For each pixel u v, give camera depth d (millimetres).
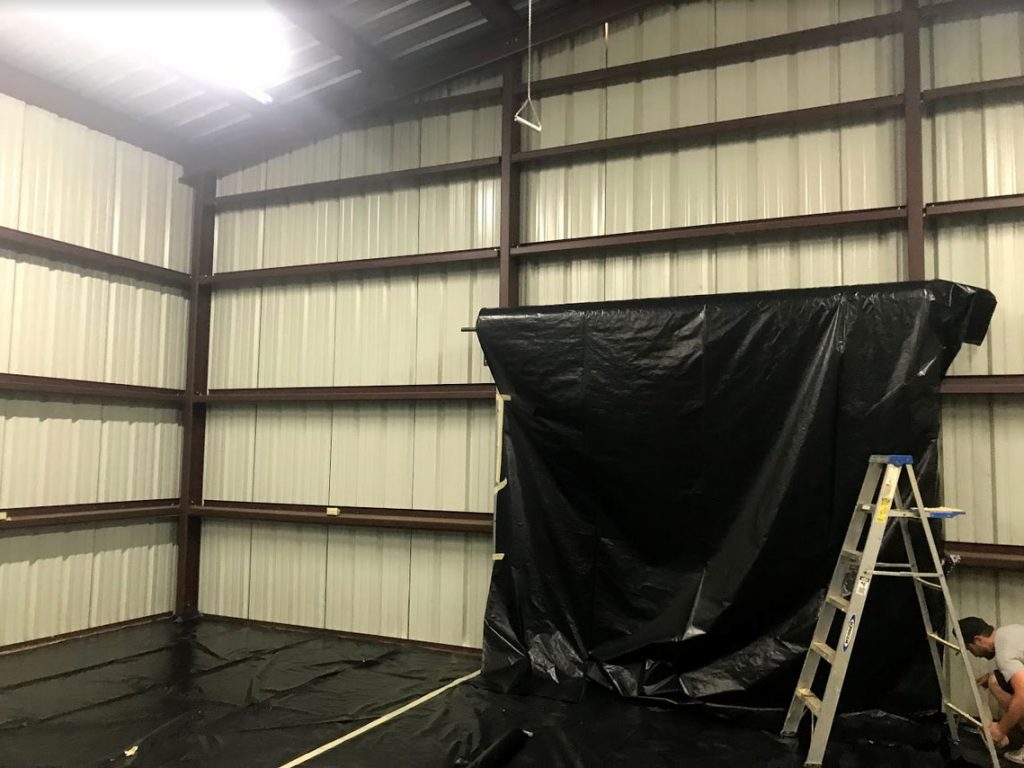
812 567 3611
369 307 5520
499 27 4887
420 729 3471
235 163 6070
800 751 3246
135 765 3090
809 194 4309
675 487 3926
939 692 3426
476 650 4918
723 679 3689
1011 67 3908
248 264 6000
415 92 5242
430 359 5277
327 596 5453
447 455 5172
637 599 4000
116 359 5512
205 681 4207
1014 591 3773
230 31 4586
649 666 3873
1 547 4734
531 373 4246
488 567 4957
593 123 4855
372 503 5379
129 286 5633
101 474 5383
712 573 3818
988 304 3514
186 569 5895
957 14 4027
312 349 5703
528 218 5027
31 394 4953
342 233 5629
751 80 4461
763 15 4426
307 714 3672
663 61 4598
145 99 5359
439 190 5309
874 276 4145
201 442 6066
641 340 4012
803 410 3658
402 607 5184
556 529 4203
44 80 5004
